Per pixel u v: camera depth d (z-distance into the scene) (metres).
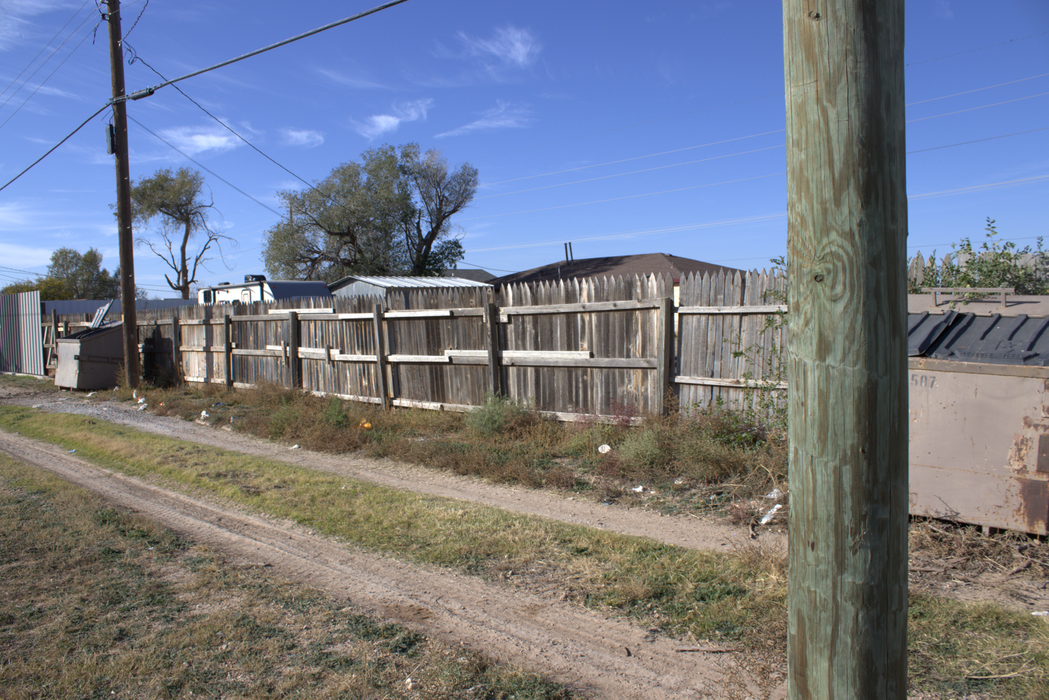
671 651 3.57
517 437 8.84
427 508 6.20
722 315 7.50
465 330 10.24
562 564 4.81
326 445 9.21
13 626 3.97
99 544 5.43
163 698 3.19
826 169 1.79
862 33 1.74
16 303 22.94
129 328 16.00
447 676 3.34
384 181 38.97
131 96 13.15
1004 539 4.71
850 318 1.77
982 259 7.66
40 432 11.12
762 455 6.52
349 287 21.27
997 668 3.20
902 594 1.83
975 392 4.79
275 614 4.10
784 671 3.25
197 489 7.25
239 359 15.31
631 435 7.59
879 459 1.77
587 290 8.75
